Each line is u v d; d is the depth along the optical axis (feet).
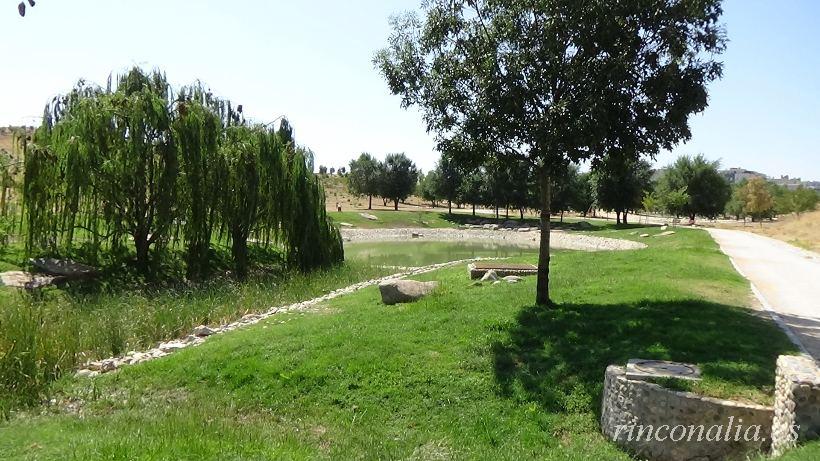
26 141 60.08
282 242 77.66
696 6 30.83
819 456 15.98
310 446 22.94
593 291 41.73
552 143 32.14
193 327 45.80
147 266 63.26
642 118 32.86
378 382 28.63
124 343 39.37
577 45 32.91
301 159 76.79
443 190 253.24
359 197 298.15
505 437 23.76
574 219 273.13
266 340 35.09
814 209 219.61
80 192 57.31
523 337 32.14
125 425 23.91
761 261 66.80
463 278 57.06
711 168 199.21
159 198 61.87
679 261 57.16
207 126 64.90
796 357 20.75
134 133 59.16
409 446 23.26
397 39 38.50
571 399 25.64
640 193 205.16
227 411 26.78
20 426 24.07
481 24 36.47
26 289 49.65
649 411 21.91
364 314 40.93
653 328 30.86
